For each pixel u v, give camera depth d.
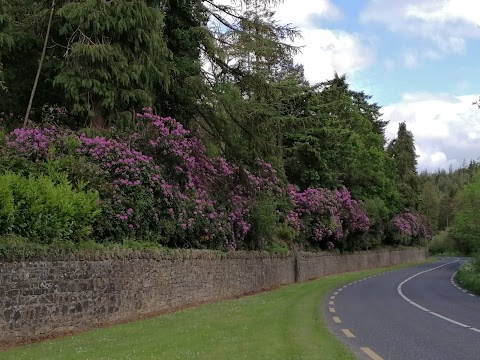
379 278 34.28
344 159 43.72
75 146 15.18
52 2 17.02
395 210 63.28
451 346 9.54
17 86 18.66
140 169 16.09
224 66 22.47
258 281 24.67
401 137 82.25
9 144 13.81
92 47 15.99
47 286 11.08
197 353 7.98
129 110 18.28
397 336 10.66
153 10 17.59
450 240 105.31
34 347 9.45
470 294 23.08
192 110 22.56
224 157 23.88
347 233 42.78
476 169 47.00
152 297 14.98
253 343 8.97
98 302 12.62
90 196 13.62
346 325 12.25
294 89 25.88
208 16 22.17
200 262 18.38
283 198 32.62
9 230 10.70
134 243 14.84
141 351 8.21
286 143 40.81
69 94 16.78
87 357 7.82
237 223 22.70
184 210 17.97
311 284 27.91
